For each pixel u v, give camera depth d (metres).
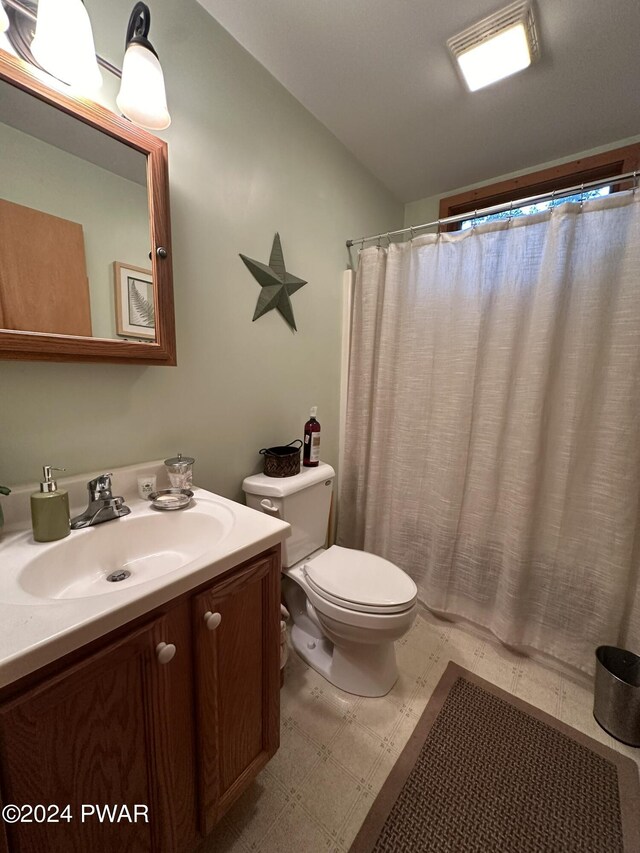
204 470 1.30
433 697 1.32
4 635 0.51
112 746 0.61
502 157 1.83
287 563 1.43
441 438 1.64
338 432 2.03
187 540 1.00
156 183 0.97
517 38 1.14
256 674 0.88
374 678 1.31
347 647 1.30
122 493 1.04
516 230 1.40
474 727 1.20
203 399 1.27
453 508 1.63
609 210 1.23
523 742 1.15
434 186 2.12
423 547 1.78
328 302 1.80
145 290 0.99
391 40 1.20
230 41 1.21
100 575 0.87
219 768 0.81
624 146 1.65
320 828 0.92
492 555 1.59
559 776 1.05
